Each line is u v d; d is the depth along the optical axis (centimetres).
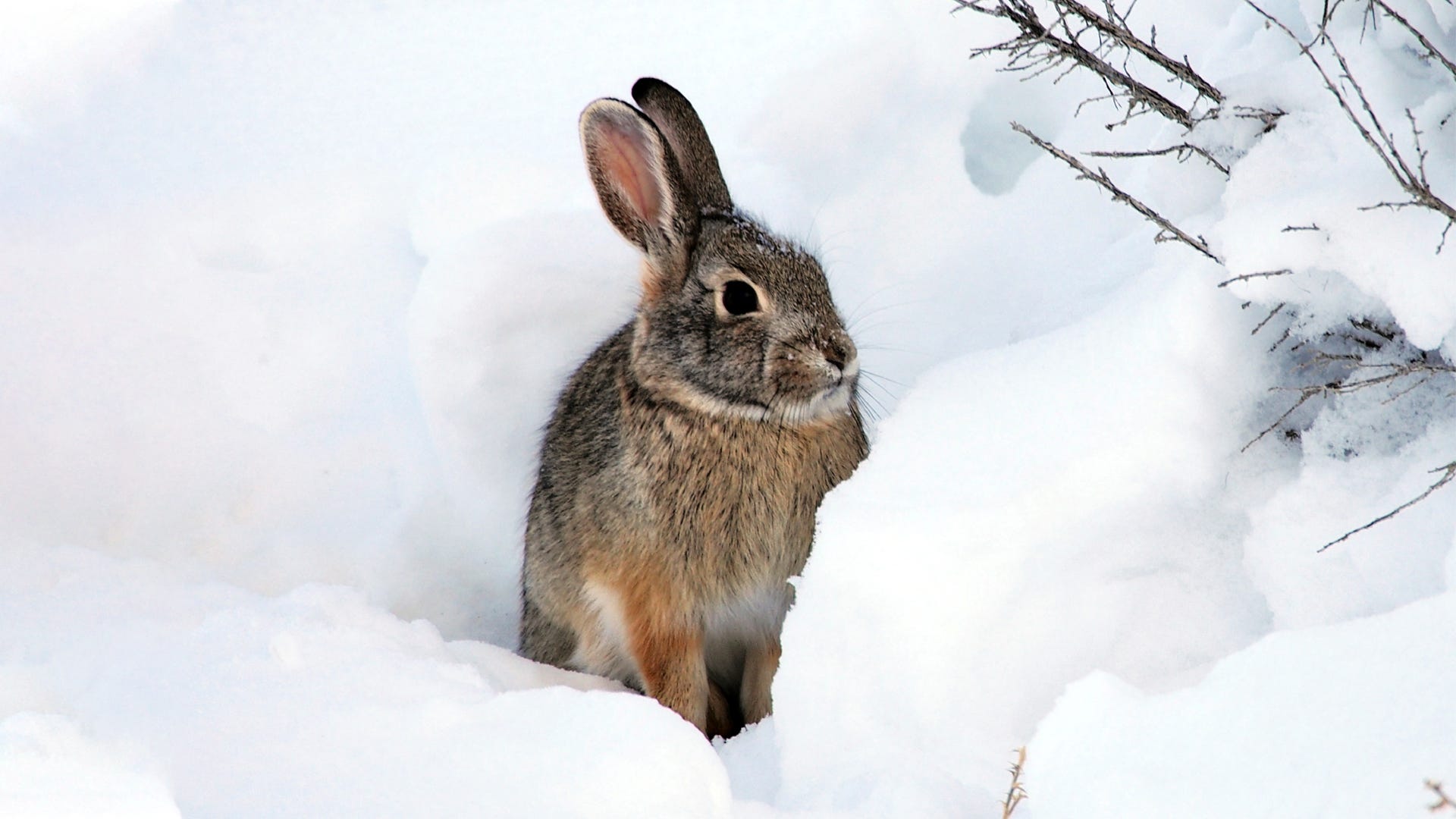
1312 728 451
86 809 539
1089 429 700
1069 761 496
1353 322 666
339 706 631
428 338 1109
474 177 1223
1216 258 684
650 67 1348
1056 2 807
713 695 974
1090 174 734
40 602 880
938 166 1239
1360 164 659
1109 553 681
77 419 1130
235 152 1320
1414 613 477
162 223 1246
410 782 555
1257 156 716
